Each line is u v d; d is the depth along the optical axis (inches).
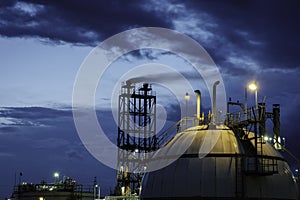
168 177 1987.0
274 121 2471.7
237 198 1865.2
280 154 2096.5
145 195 2059.5
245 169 1905.8
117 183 3319.4
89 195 3508.9
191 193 1903.3
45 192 3368.6
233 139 2003.0
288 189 1979.6
